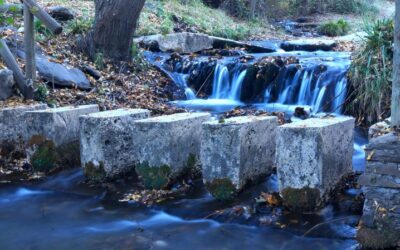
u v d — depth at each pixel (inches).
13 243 159.8
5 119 233.3
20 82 272.5
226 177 174.1
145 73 366.6
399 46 136.9
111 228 167.8
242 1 721.0
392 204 134.0
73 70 321.7
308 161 156.6
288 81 319.3
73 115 227.3
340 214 158.1
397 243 134.2
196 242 154.2
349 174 180.7
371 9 826.8
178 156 191.0
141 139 190.4
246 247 148.3
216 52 436.8
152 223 168.7
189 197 183.0
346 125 175.9
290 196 160.9
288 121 261.3
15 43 323.3
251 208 165.5
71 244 157.4
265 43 523.2
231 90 346.3
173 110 295.1
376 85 255.8
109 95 311.4
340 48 481.7
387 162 133.5
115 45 363.3
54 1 476.1
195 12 607.5
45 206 189.2
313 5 837.8
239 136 170.9
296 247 144.8
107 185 201.5
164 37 442.0
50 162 221.3
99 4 358.9
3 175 223.1
